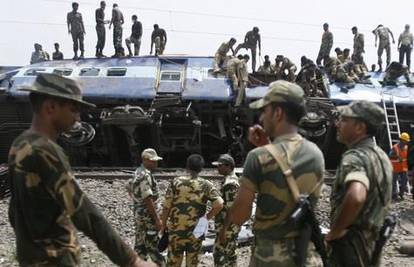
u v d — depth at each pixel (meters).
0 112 18.23
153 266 3.07
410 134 18.59
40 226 2.98
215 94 17.94
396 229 10.27
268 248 3.35
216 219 6.63
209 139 19.38
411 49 22.25
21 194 2.96
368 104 3.83
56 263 2.98
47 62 19.56
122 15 20.84
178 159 19.95
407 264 7.90
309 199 3.36
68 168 3.00
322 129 17.05
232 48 18.78
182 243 6.30
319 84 18.61
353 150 3.74
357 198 3.42
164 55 19.67
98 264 7.50
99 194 12.62
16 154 2.97
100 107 18.20
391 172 3.81
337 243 3.63
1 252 8.08
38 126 3.12
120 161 18.86
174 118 18.27
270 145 3.37
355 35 20.80
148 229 6.83
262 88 18.00
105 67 18.95
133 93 17.88
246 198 3.34
